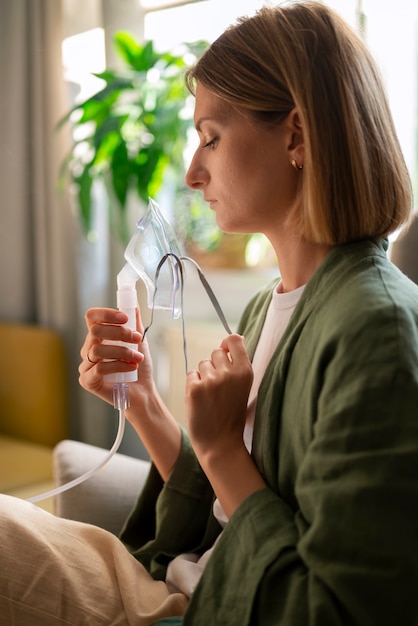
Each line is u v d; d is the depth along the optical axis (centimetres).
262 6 103
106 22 244
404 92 199
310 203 93
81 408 255
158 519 118
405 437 77
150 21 245
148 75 217
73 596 94
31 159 257
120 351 110
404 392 79
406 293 88
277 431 94
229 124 98
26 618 93
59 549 98
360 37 99
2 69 255
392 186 96
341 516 77
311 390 86
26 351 244
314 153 92
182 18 237
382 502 76
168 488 118
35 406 241
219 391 96
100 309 110
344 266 93
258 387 107
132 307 111
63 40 246
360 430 78
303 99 92
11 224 260
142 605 98
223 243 239
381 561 75
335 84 93
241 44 98
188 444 122
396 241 128
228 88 97
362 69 95
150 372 123
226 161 99
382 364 80
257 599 82
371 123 94
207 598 87
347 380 81
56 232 253
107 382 114
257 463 97
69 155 224
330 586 76
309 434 87
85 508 129
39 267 261
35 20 248
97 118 222
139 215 244
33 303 265
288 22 96
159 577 113
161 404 124
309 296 96
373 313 83
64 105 247
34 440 242
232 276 241
